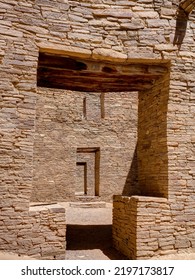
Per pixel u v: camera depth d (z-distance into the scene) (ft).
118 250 22.94
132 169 47.37
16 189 18.16
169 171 20.74
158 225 19.99
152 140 23.29
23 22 19.11
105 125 47.14
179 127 21.25
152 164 23.07
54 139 44.52
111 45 20.74
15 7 19.04
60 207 19.44
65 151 44.96
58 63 20.95
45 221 18.67
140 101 26.25
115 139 47.21
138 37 21.16
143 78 23.29
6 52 18.63
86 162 53.78
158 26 21.53
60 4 20.06
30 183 18.51
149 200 20.04
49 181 43.42
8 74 18.61
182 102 21.43
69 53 20.11
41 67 21.27
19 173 18.34
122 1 21.29
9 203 17.92
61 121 45.27
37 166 43.04
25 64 18.95
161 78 22.50
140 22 21.33
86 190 53.78
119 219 23.12
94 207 41.91
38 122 43.93
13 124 18.48
